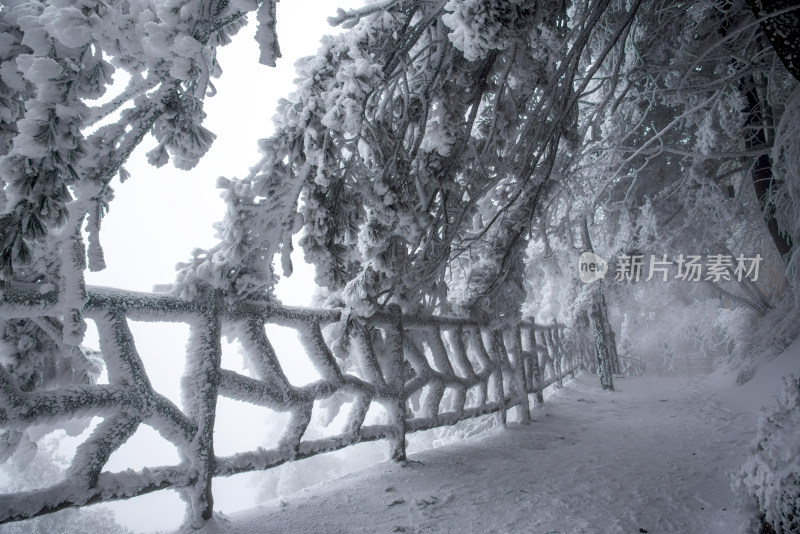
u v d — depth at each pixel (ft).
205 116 7.06
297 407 10.49
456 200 14.48
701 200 31.01
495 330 19.81
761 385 25.81
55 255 6.87
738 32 20.58
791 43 6.02
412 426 14.29
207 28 6.57
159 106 6.65
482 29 9.77
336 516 9.60
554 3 13.00
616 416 22.44
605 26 23.45
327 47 10.25
